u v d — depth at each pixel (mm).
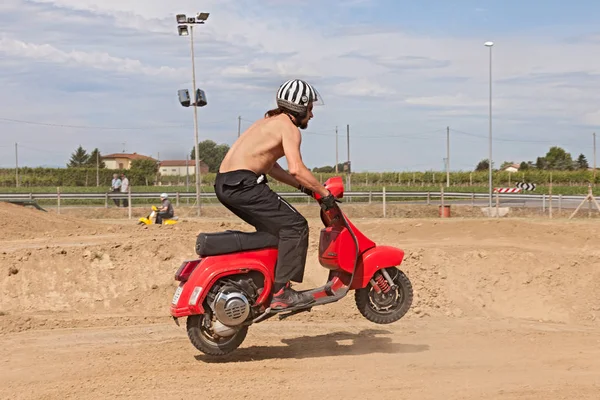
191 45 29094
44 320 9273
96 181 64750
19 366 6746
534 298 10906
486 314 10523
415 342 7750
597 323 10266
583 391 5512
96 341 8031
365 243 6695
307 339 7988
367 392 5605
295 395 5555
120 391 5734
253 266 6387
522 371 6258
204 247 6348
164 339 8141
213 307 6328
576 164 94438
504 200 41375
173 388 5805
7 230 16859
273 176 6754
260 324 8984
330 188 6586
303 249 6410
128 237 14945
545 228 15609
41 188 49625
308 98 6371
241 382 5977
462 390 5602
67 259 11164
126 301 10680
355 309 9883
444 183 69062
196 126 29406
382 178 69250
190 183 67000
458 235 15766
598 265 11508
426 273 11164
